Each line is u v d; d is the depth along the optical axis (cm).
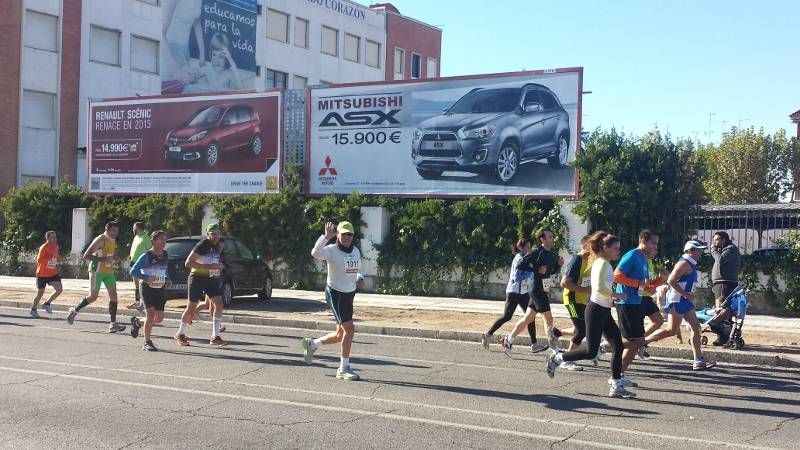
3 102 3659
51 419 763
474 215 2102
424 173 2273
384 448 677
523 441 708
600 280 906
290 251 2339
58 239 2766
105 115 2809
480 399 887
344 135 2384
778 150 4353
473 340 1427
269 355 1185
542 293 1184
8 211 2825
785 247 1802
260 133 2531
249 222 2384
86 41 3938
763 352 1230
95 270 1423
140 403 836
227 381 968
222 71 4584
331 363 1120
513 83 2158
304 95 2469
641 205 1902
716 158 4459
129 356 1149
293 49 5050
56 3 3822
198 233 2522
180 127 2677
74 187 2864
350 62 5494
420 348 1314
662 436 734
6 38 3659
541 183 2111
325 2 5272
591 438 722
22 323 1555
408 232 2173
